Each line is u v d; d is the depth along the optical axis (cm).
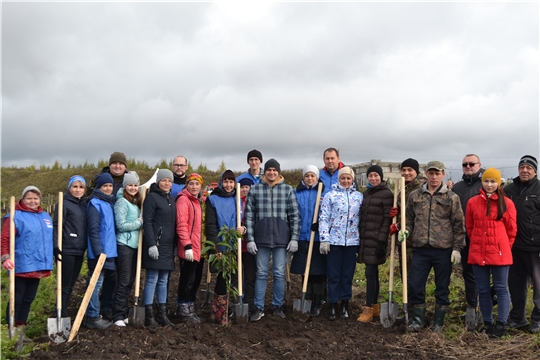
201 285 830
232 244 602
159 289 582
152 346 502
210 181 3525
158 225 566
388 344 516
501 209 522
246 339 534
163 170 581
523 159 556
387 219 607
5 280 760
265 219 612
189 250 569
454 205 558
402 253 583
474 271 544
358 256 622
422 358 478
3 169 4338
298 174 2877
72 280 557
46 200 3058
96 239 547
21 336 493
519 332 546
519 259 560
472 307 578
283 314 625
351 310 674
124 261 567
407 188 622
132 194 576
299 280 841
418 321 566
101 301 609
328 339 534
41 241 520
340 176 629
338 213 617
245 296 643
